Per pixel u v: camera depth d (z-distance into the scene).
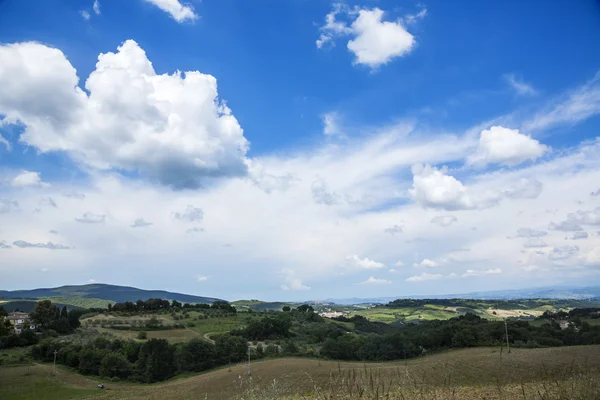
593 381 11.66
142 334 113.25
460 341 83.94
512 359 42.12
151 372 88.25
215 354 95.62
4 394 66.38
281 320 121.31
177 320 141.12
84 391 70.81
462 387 17.02
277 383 14.84
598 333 79.81
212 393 49.88
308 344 109.56
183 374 91.94
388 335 87.88
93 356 89.69
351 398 10.95
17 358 92.50
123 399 60.16
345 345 89.69
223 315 153.75
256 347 106.06
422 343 86.19
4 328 102.44
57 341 99.38
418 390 13.40
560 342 77.12
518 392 14.34
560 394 11.04
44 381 76.19
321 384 12.30
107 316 145.50
